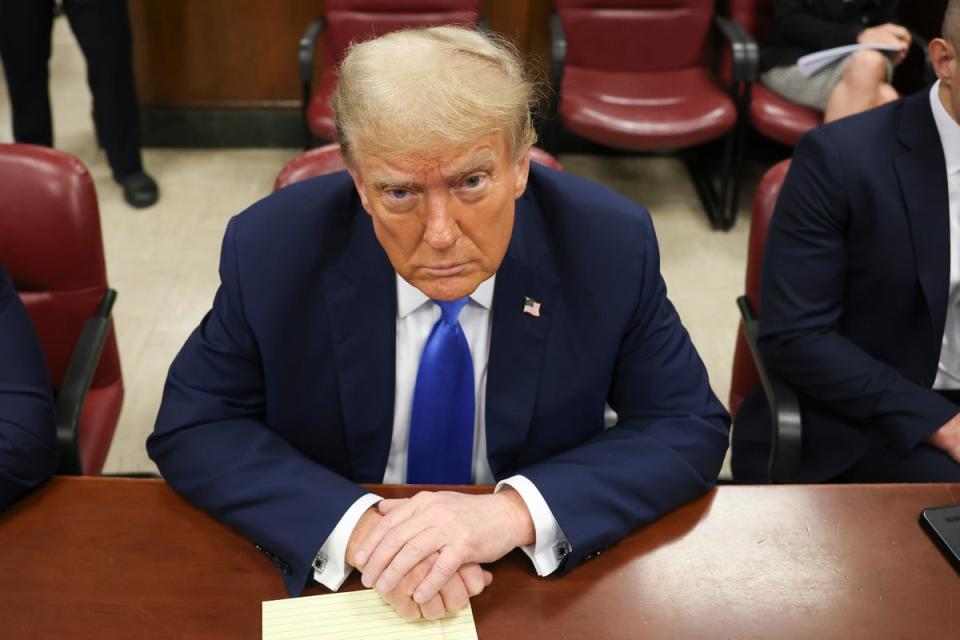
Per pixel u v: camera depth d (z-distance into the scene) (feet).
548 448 4.51
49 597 3.57
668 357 4.44
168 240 11.23
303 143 13.46
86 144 13.29
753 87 11.21
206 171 12.83
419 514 3.72
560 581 3.71
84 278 5.82
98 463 5.91
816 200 5.48
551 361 4.33
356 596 3.65
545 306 4.29
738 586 3.69
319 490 3.89
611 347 4.31
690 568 3.77
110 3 10.82
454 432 4.42
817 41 10.75
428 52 3.23
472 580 3.61
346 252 4.25
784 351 5.64
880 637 3.49
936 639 3.49
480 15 11.25
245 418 4.32
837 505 4.07
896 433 5.42
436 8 10.85
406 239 3.40
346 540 3.73
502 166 3.30
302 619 3.53
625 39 11.36
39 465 4.11
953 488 4.15
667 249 11.30
